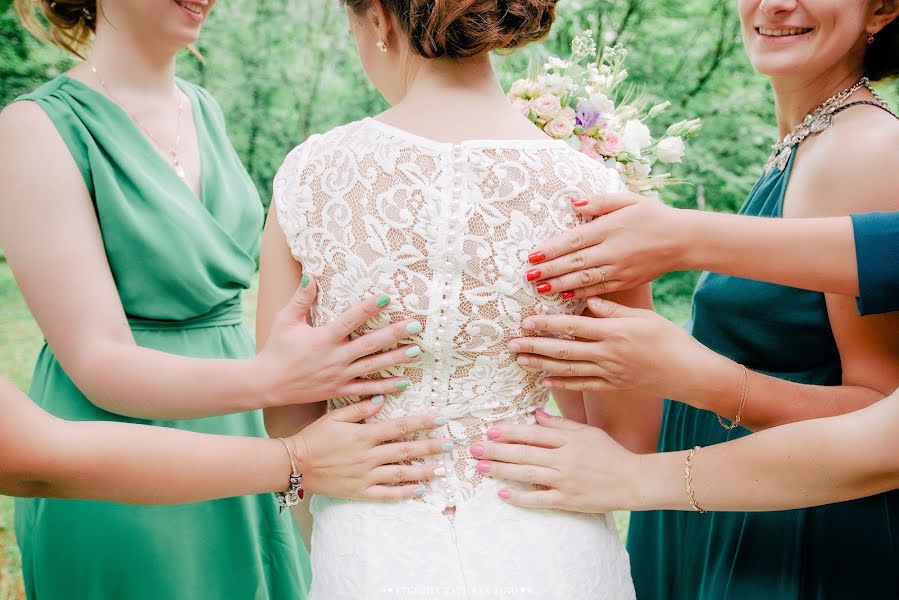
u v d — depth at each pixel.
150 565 1.92
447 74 1.42
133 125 1.99
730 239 1.42
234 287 2.18
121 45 2.04
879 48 1.77
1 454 1.24
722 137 8.38
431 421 1.41
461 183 1.34
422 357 1.41
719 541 1.78
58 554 1.88
